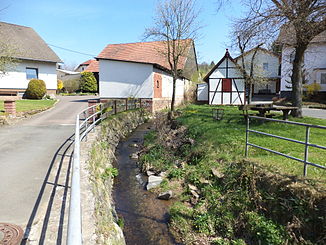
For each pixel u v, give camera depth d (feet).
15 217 10.80
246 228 14.29
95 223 10.31
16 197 12.66
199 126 34.12
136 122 52.29
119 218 16.85
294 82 34.04
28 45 81.51
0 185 14.19
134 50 79.97
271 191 14.66
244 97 78.48
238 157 20.47
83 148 21.45
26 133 29.09
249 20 32.09
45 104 56.03
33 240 9.04
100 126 32.24
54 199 12.28
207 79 82.43
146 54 77.77
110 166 24.89
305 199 12.80
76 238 4.74
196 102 87.15
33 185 14.12
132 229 15.98
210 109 55.31
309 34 28.89
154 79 64.69
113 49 82.12
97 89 120.37
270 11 30.09
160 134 36.91
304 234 12.10
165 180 22.67
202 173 21.45
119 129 41.01
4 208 11.59
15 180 14.89
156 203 19.43
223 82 79.20
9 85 72.79
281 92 86.38
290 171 15.48
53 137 27.07
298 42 31.19
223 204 16.60
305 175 14.38
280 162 17.26
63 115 44.47
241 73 75.72
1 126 33.35
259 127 28.99
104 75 65.98
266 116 33.99
